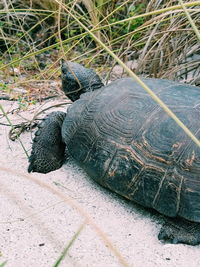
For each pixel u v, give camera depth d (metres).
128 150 0.45
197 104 0.45
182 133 0.43
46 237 0.40
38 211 0.44
